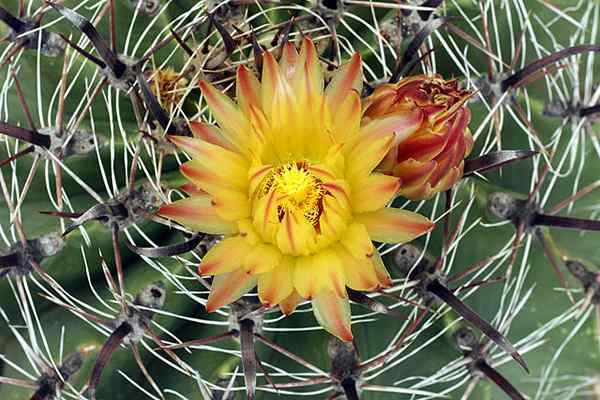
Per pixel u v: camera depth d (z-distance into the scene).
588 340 0.38
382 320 0.34
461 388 0.36
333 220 0.30
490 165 0.32
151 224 0.34
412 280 0.34
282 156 0.31
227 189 0.30
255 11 0.36
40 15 0.35
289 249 0.30
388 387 0.34
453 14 0.36
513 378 0.38
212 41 0.35
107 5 0.35
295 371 0.34
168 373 0.35
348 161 0.31
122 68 0.34
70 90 0.35
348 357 0.34
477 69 0.36
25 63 0.36
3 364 0.36
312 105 0.31
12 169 0.35
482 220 0.35
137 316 0.33
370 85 0.34
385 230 0.30
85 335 0.34
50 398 0.34
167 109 0.34
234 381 0.34
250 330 0.32
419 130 0.31
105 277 0.35
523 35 0.36
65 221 0.34
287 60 0.31
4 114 0.36
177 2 0.36
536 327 0.37
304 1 0.36
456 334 0.35
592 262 0.38
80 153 0.34
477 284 0.34
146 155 0.34
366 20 0.36
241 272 0.31
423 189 0.31
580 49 0.34
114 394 0.35
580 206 0.38
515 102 0.35
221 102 0.31
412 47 0.33
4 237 0.34
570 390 0.39
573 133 0.36
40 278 0.35
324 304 0.30
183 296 0.34
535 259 0.36
